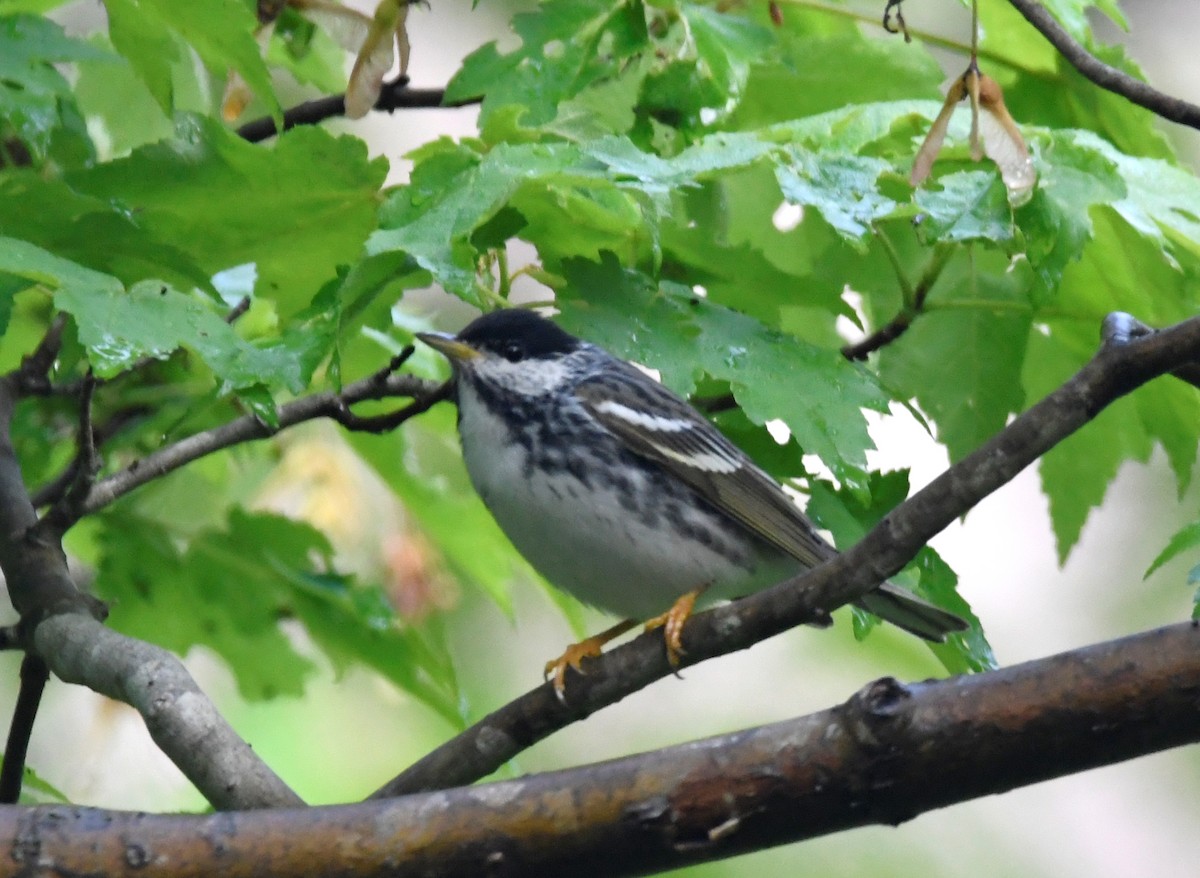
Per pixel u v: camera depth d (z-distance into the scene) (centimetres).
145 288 771
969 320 1077
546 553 1081
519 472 1063
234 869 678
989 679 678
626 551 1057
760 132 881
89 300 748
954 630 967
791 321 1122
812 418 859
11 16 879
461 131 1755
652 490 1059
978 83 835
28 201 839
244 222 953
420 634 1187
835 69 1095
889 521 759
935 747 670
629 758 696
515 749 827
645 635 837
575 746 1720
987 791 677
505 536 1203
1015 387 1075
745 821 677
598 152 810
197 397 1146
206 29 900
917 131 956
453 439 1314
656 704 1755
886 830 1664
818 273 1117
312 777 1482
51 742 1508
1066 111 1130
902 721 670
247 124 1126
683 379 863
